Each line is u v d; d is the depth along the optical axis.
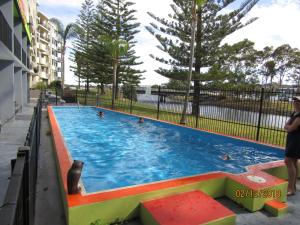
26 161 1.86
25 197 1.80
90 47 26.88
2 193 3.26
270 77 47.81
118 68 24.19
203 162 6.00
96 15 25.59
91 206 2.83
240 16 15.54
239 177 3.98
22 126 8.16
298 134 3.82
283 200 3.80
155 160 6.07
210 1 15.41
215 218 2.85
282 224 3.17
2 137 6.50
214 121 10.52
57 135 6.39
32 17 24.30
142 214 3.12
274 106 9.26
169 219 2.76
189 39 16.47
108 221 2.98
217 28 15.98
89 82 28.78
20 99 12.09
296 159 3.98
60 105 16.70
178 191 3.52
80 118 12.48
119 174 4.97
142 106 18.36
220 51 16.52
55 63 56.47
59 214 3.10
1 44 6.69
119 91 23.20
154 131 9.72
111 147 7.21
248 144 7.14
